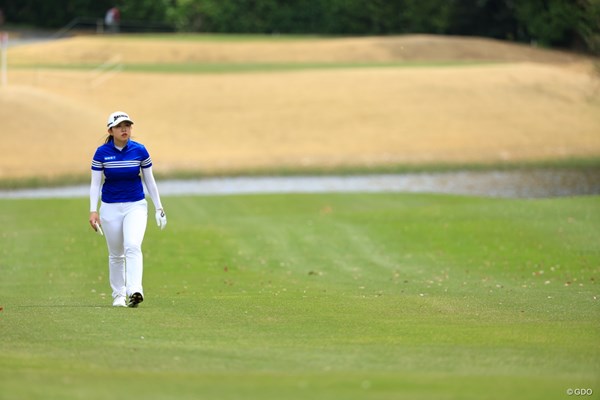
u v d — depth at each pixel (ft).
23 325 112.27
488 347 97.55
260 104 563.89
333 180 409.90
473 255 206.08
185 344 100.07
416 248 216.95
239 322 117.29
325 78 610.24
